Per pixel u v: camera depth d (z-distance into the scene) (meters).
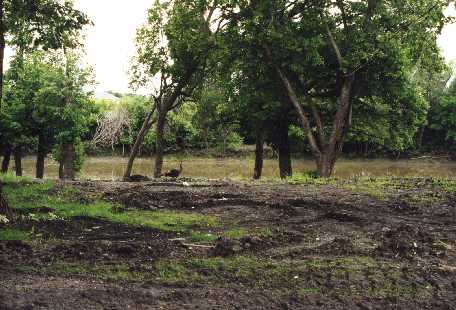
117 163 50.59
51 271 6.66
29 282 6.16
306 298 5.93
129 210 11.42
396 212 11.26
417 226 9.77
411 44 22.86
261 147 29.58
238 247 7.66
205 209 11.62
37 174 33.88
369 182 16.56
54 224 9.51
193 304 5.66
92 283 6.22
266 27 22.11
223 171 43.66
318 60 22.17
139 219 10.27
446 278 6.63
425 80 54.31
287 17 23.22
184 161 51.72
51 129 32.53
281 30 22.08
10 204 11.34
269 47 22.56
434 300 5.97
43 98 31.33
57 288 5.95
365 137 32.06
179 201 12.39
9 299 5.48
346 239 8.17
